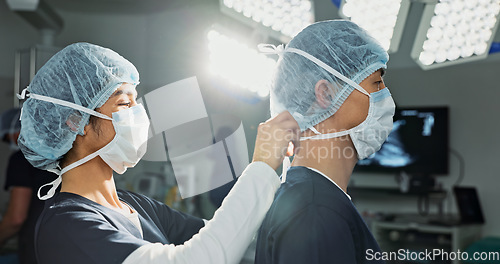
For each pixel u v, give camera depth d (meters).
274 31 1.56
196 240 1.06
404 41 4.75
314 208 1.03
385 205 4.89
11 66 4.86
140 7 5.07
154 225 1.38
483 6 1.39
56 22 4.50
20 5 3.99
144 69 5.25
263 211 1.07
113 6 5.10
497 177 4.46
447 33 1.43
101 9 5.15
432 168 4.59
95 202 1.23
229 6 1.51
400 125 4.70
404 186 4.56
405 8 1.39
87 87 1.28
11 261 2.78
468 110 4.57
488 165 4.49
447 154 4.55
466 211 4.20
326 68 1.15
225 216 1.05
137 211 1.39
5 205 4.17
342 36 1.19
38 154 1.32
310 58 1.17
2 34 4.85
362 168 4.83
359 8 1.42
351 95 1.17
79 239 1.08
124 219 1.24
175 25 4.99
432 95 4.68
